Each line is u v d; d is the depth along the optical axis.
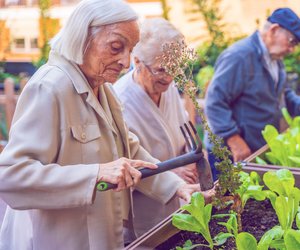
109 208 1.95
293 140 2.59
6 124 5.47
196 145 1.91
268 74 3.48
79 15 1.81
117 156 1.98
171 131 2.57
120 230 2.02
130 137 2.21
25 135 1.78
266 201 2.25
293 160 2.49
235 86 3.44
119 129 2.08
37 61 6.61
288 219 1.77
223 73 3.44
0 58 6.79
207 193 2.02
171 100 2.64
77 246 1.91
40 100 1.79
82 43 1.82
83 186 1.76
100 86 2.01
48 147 1.78
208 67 6.09
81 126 1.88
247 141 3.53
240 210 1.96
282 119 3.77
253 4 6.50
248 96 3.48
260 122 3.51
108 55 1.82
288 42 3.37
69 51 1.83
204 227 1.77
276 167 2.32
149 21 2.41
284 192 1.86
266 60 3.45
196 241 1.90
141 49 2.40
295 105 3.90
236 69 3.42
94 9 1.79
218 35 6.45
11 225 2.10
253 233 1.97
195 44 6.75
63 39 1.85
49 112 1.79
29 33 6.93
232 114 3.54
